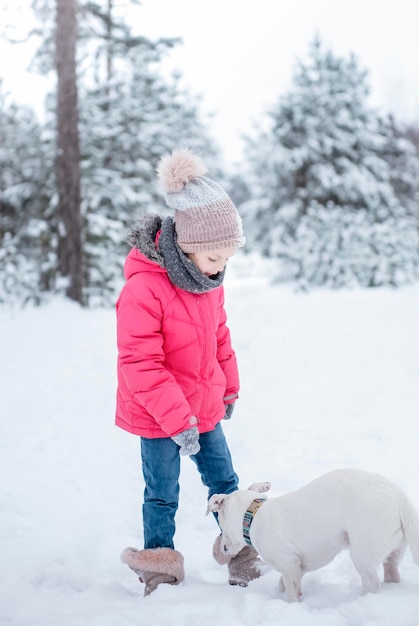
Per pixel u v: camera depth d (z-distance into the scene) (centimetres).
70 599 250
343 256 1519
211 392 269
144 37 1499
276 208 1733
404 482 358
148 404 246
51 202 1220
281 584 242
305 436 468
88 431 503
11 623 232
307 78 1697
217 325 273
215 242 246
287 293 1390
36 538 309
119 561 300
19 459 432
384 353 715
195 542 316
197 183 253
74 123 1138
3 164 1386
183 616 222
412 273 1498
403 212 1655
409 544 217
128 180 1415
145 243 251
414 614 204
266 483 273
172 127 1542
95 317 1032
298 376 656
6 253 1251
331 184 1611
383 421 487
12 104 1378
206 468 278
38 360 745
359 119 1703
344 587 239
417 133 2191
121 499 375
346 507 224
